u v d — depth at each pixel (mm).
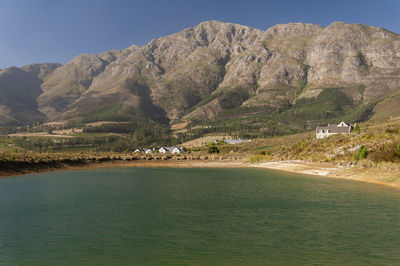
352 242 22094
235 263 18719
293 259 19234
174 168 98188
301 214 30375
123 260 19391
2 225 27438
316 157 89750
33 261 19328
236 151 172250
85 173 79062
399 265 18172
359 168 63688
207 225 27000
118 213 31750
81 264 18859
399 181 49094
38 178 65688
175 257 19812
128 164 109312
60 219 29375
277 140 199000
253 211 32031
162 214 31156
